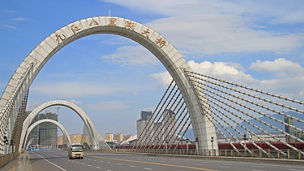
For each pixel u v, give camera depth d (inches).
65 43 1958.7
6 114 1419.8
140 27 2119.8
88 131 5280.5
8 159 1557.6
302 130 1422.2
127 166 1135.0
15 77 1791.3
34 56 1844.2
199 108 2108.8
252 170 880.9
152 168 997.8
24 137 5128.0
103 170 997.8
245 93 1706.4
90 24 1995.6
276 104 1534.2
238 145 1895.9
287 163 1175.0
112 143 6633.9
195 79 2103.8
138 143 2923.2
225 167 999.6
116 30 2091.5
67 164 1402.6
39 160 1871.3
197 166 1053.2
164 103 2484.0
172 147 2556.6
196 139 2144.4
